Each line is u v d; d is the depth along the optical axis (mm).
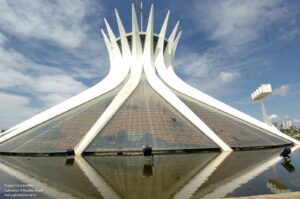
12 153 31594
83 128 34969
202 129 34938
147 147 26172
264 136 38906
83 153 29922
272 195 9781
